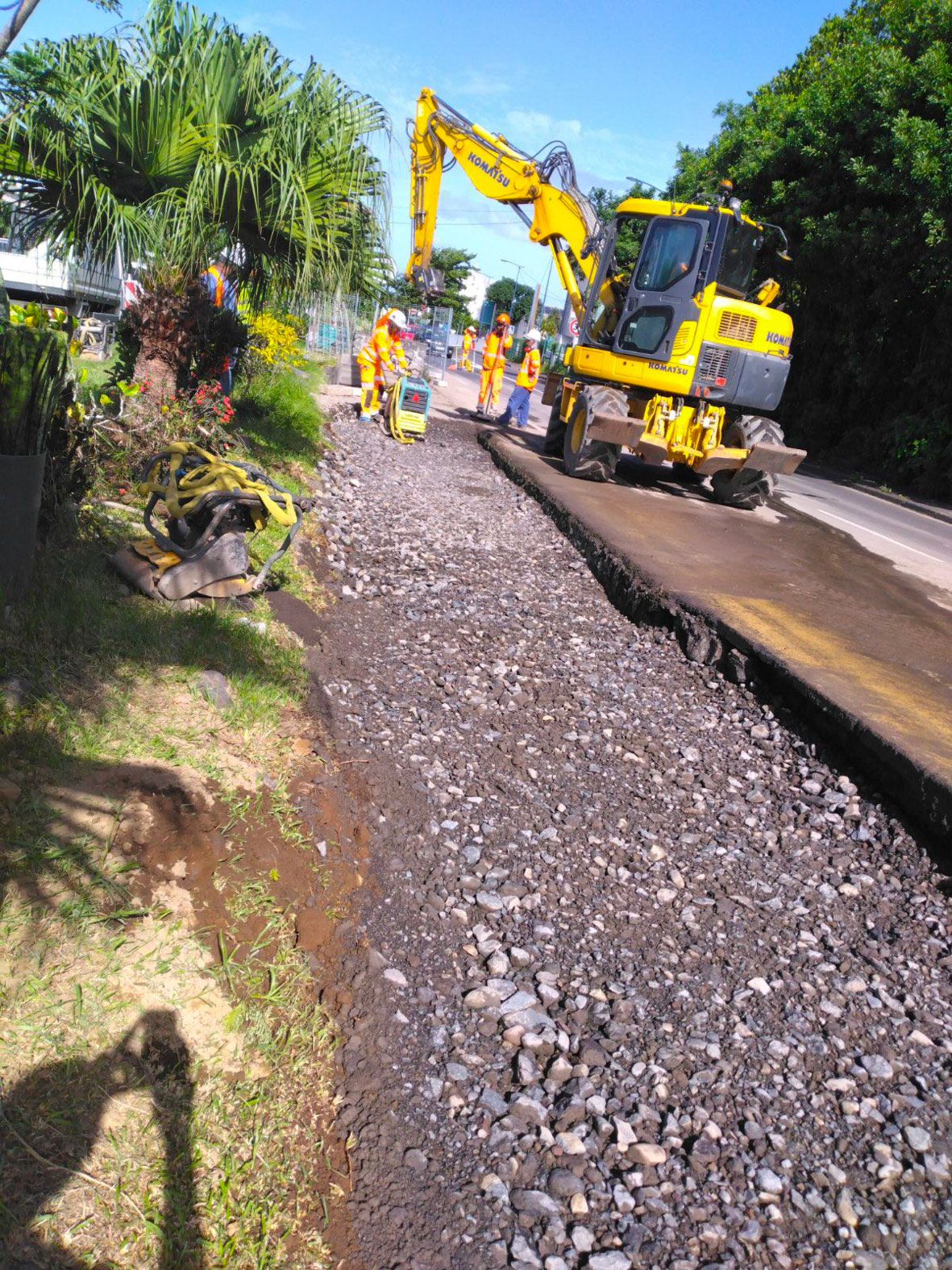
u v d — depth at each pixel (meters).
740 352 11.30
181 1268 2.00
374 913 3.46
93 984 2.40
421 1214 2.41
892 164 20.06
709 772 5.12
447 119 14.73
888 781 4.73
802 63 26.33
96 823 2.85
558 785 4.71
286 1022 2.77
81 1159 2.05
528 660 6.27
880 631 7.07
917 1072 3.21
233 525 4.99
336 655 5.54
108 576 4.61
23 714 3.15
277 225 6.25
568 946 3.57
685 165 34.22
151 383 6.78
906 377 23.03
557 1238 2.43
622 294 12.68
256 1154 2.34
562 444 14.02
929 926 3.96
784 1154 2.81
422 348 26.23
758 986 3.50
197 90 5.68
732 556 9.02
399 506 9.91
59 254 6.13
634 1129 2.81
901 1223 2.65
